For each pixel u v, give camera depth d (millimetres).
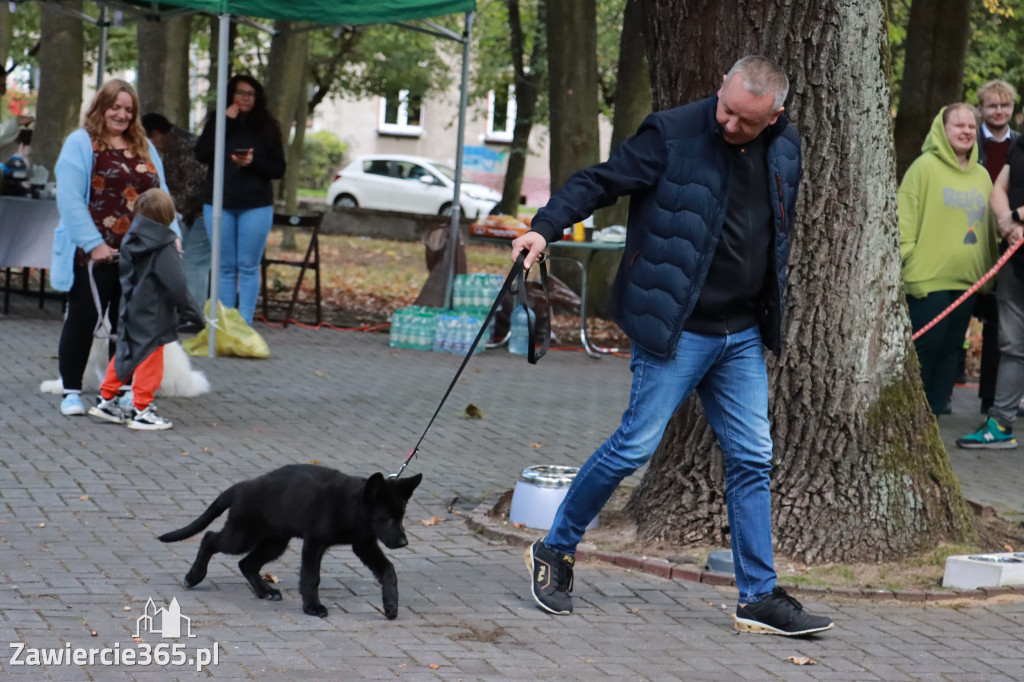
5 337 12906
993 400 11375
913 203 10203
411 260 28219
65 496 7117
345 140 49938
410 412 10531
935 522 6680
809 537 6480
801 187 6492
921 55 15516
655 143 5246
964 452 10086
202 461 8227
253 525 5441
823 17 6340
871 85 6461
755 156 5266
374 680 4613
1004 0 20594
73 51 19766
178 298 8898
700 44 6566
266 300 15984
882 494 6551
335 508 5270
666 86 6781
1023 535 7238
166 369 10375
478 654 4992
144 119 13703
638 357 5457
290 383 11523
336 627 5223
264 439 9062
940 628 5691
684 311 5246
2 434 8578
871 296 6590
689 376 5398
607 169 5289
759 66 5023
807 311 6539
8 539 6203
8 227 14133
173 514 6902
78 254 9133
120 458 8141
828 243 6504
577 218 5320
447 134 50094
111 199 9141
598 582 6145
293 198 28953
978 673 5102
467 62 15336
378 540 5410
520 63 26000
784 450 6605
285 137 19953
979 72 24172
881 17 6504
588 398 11859
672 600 5922
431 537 6816
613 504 7391
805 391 6566
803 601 6008
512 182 26797
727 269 5301
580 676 4797
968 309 10477
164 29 18500
